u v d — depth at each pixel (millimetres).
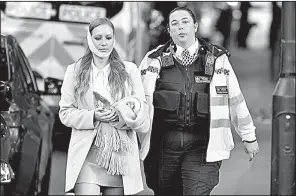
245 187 17062
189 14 10695
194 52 10719
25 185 13086
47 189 15391
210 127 10500
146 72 10727
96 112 9414
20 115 12938
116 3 21188
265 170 18266
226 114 10609
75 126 9469
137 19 21938
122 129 9531
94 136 9484
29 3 20984
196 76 10625
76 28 21156
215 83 10586
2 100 12477
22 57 16141
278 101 12430
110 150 9430
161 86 10695
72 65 9844
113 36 9648
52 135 16828
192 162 10633
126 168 9516
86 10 21172
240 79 34094
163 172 10852
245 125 10820
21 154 12680
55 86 19562
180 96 10562
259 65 36781
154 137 10828
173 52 10734
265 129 21891
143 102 9492
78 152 9469
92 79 9656
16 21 21047
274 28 34344
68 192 10086
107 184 9547
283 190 12453
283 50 12500
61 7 21109
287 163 12422
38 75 20828
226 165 18500
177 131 10586
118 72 9609
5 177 11219
